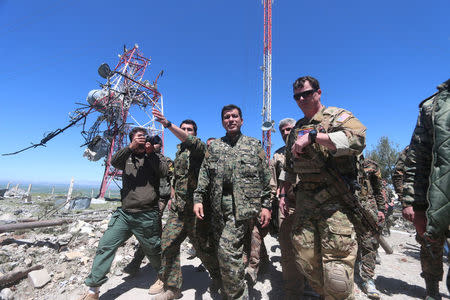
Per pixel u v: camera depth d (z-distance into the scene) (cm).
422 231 146
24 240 431
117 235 273
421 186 147
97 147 2122
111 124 2188
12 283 290
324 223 188
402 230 891
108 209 1162
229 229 227
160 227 304
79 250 410
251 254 306
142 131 295
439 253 269
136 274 345
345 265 178
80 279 316
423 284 344
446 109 131
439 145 129
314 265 199
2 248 386
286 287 272
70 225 548
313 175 199
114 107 2162
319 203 195
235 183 234
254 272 301
